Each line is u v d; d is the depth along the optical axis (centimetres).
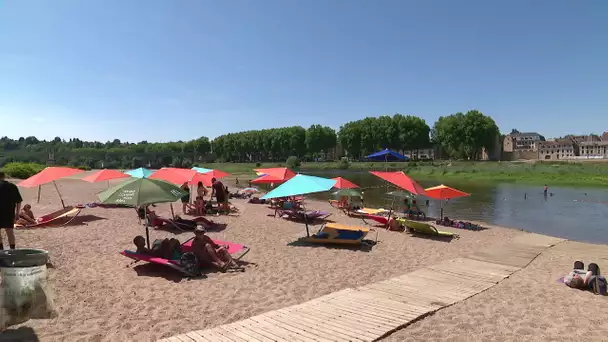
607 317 671
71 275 831
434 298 741
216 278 848
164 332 582
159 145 15762
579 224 1909
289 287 807
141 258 863
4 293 501
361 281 859
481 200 2925
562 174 5375
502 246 1257
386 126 10719
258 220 1642
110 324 604
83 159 9669
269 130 13338
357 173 7469
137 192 890
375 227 1549
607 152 12019
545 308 709
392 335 576
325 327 589
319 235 1220
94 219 1544
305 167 9294
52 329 575
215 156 14638
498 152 11075
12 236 892
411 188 1486
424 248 1202
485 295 772
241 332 568
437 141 11056
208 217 1698
